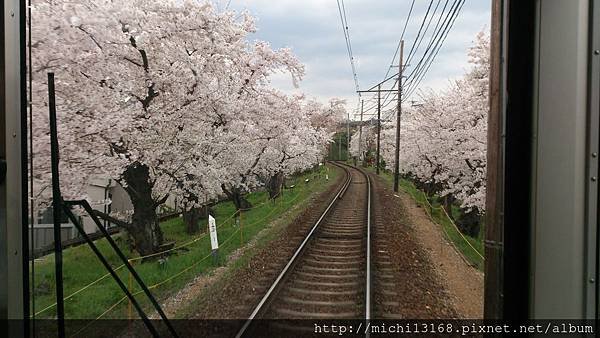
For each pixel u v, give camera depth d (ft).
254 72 56.08
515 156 7.39
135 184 35.76
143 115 33.19
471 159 51.19
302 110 98.84
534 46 7.09
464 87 59.52
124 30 32.24
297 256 31.30
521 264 7.41
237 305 22.03
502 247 7.87
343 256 32.65
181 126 37.65
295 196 91.71
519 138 7.37
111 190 41.34
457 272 31.76
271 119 66.95
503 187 7.62
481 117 51.29
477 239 51.93
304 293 23.63
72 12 27.40
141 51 32.37
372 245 36.17
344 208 65.82
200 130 39.32
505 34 7.61
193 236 50.11
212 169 41.65
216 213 71.67
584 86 6.56
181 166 38.47
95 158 28.89
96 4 28.94
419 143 77.97
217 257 33.78
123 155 30.91
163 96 35.42
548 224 6.91
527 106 7.27
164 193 38.19
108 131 29.07
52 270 28.02
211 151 43.55
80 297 24.67
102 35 28.63
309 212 61.16
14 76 6.55
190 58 36.09
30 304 7.13
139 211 35.94
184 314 21.56
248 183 68.33
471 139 50.67
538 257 7.04
